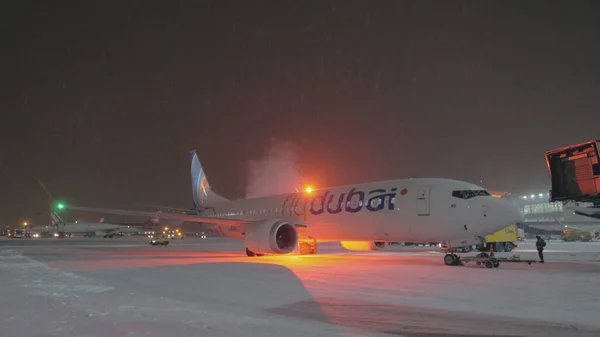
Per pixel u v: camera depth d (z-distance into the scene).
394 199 21.66
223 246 51.16
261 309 8.91
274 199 30.28
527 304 9.33
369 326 7.36
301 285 12.40
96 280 14.16
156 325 7.38
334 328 7.20
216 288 12.00
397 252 32.78
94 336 6.63
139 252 34.56
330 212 24.95
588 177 16.50
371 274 14.94
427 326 7.36
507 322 7.67
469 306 9.15
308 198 27.19
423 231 20.56
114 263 21.42
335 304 9.46
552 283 12.45
